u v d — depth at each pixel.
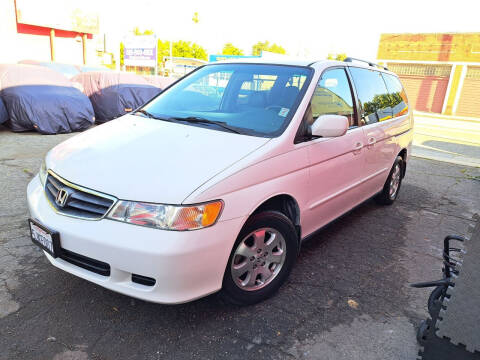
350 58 3.97
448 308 1.72
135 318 2.47
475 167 8.08
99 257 2.13
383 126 4.14
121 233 2.08
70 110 8.80
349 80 3.66
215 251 2.19
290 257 2.79
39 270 2.94
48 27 17.77
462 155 9.62
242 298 2.55
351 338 2.43
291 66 3.30
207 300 2.71
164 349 2.22
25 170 5.51
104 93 10.43
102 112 10.46
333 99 3.32
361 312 2.70
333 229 4.16
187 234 2.07
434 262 3.54
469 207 5.27
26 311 2.47
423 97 27.53
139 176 2.24
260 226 2.50
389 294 2.96
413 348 2.37
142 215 2.08
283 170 2.61
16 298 2.60
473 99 25.59
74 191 2.29
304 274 3.16
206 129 2.82
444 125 18.22
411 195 5.68
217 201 2.18
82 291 2.71
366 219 4.52
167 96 3.58
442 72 26.52
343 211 3.66
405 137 4.87
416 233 4.21
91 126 9.71
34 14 16.80
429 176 7.01
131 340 2.28
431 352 1.89
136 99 10.61
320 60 3.43
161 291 2.11
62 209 2.30
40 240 2.38
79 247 2.17
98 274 2.24
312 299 2.81
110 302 2.61
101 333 2.32
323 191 3.11
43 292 2.68
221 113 3.11
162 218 2.07
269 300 2.76
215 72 3.60
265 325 2.49
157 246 2.04
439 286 2.12
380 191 4.58
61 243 2.25
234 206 2.26
